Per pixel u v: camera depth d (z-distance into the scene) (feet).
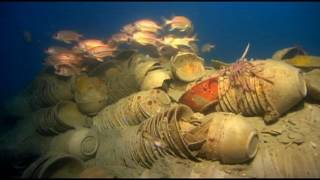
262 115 2.96
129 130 3.12
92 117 3.84
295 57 4.15
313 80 3.56
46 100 4.15
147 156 2.68
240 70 2.99
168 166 2.53
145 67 3.82
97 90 3.91
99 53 4.01
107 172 2.40
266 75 2.86
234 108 3.04
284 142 2.70
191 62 3.92
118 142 3.01
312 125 2.88
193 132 2.66
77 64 4.18
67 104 3.81
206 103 3.12
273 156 2.59
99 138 3.31
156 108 3.34
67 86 4.10
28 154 3.32
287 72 2.83
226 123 2.53
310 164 2.55
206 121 2.67
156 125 2.74
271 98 2.81
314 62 4.04
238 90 2.98
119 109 3.52
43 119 3.72
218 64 3.85
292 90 2.79
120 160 2.87
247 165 2.55
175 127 2.58
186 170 2.49
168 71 4.02
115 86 3.94
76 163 2.42
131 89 3.89
